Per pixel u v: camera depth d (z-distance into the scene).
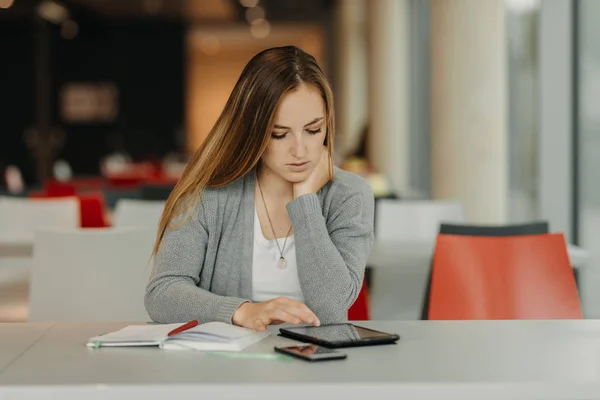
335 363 1.58
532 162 5.62
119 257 3.00
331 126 2.12
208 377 1.47
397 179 12.13
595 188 4.73
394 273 4.27
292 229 2.21
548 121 5.05
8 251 4.05
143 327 1.85
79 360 1.61
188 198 2.16
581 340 1.80
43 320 2.98
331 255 2.08
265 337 1.82
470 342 1.78
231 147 2.10
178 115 20.62
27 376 1.49
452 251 2.73
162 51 20.55
